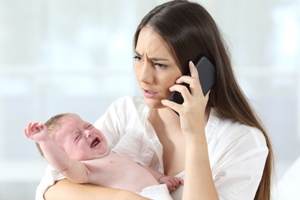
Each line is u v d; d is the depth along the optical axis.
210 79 1.45
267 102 3.36
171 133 1.58
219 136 1.50
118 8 3.31
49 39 3.35
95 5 3.31
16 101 3.39
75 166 1.44
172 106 1.36
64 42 3.35
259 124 1.56
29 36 3.34
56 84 3.38
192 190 1.31
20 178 3.42
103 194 1.41
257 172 1.45
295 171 2.02
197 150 1.34
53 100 3.39
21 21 3.33
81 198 1.42
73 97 3.39
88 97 3.39
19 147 3.41
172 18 1.37
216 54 1.46
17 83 3.38
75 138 1.58
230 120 1.54
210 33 1.44
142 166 1.56
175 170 1.55
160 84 1.38
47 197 1.48
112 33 3.33
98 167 1.51
